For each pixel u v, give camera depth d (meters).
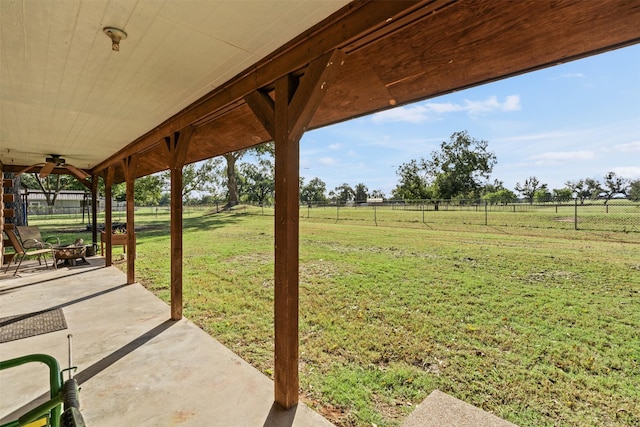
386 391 2.24
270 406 1.97
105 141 4.47
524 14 1.38
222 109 2.58
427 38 1.62
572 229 11.01
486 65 1.80
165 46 1.86
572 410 2.03
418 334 3.16
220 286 5.05
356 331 3.24
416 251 7.68
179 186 3.39
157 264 6.75
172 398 2.04
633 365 2.57
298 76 1.93
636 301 4.07
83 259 6.75
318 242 9.23
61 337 2.93
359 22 1.48
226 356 2.61
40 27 1.64
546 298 4.19
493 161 29.05
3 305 3.84
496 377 2.41
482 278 5.18
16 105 2.94
